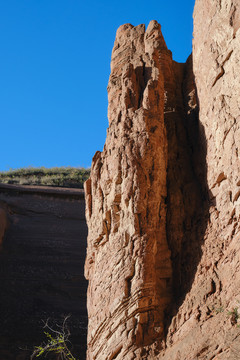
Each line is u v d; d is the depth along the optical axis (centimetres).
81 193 3338
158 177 1136
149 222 1091
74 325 2433
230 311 855
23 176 4447
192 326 920
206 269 998
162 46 1382
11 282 2681
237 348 779
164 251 1102
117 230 1133
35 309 2527
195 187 1180
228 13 1097
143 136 1155
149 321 1004
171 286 1070
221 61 1112
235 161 1006
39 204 3238
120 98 1270
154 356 954
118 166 1156
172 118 1356
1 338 2344
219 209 1054
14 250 2873
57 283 2672
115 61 1418
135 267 1052
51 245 2923
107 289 1089
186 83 1444
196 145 1274
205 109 1191
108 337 1045
